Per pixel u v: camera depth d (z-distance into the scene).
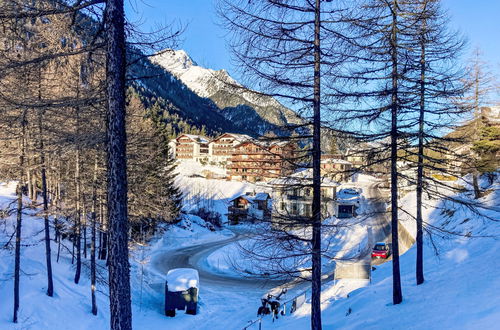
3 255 18.94
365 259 22.53
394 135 12.13
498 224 19.23
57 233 22.02
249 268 27.97
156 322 17.44
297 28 8.84
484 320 8.30
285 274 9.50
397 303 12.91
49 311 15.12
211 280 25.94
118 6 6.31
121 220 6.59
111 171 6.53
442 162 13.06
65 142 8.13
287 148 9.78
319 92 9.12
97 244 30.72
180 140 98.44
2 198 26.48
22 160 13.55
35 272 18.23
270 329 15.41
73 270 21.34
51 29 8.91
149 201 22.28
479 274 12.55
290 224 8.93
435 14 11.93
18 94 8.76
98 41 7.12
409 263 20.80
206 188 68.31
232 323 17.44
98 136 7.71
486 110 25.30
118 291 6.54
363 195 53.78
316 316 9.13
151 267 29.14
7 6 5.60
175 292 18.69
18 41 6.57
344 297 18.17
